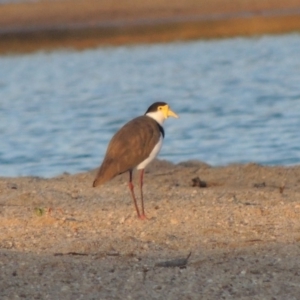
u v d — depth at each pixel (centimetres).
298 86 2981
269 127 2292
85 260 904
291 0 5222
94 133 2369
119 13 5203
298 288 798
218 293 795
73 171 1897
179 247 949
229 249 928
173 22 4978
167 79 3353
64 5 5300
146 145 1116
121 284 827
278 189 1323
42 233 1036
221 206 1154
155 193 1289
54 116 2684
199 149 2069
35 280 843
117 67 3744
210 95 2920
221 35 4531
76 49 4350
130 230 1038
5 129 2508
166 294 797
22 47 4494
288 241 948
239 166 1512
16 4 5422
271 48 4003
